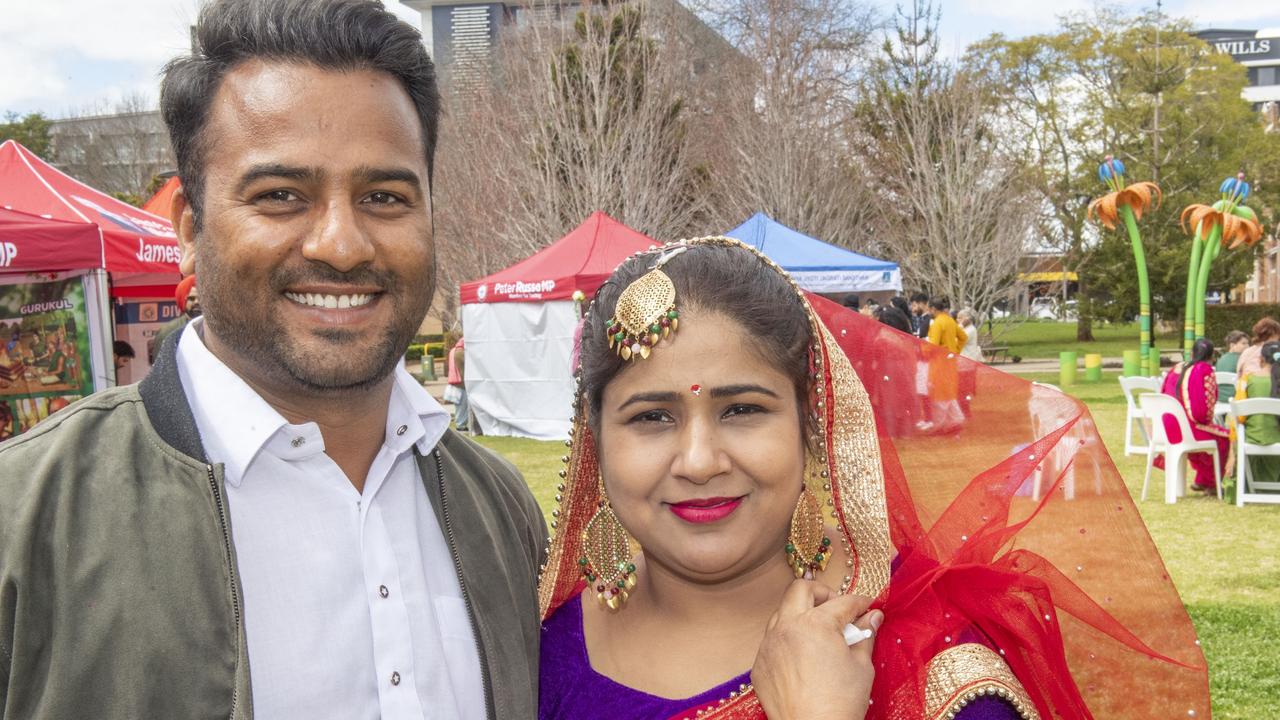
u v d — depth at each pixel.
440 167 22.39
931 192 22.81
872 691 1.40
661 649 1.49
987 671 1.33
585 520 1.62
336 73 1.30
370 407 1.43
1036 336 37.44
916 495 1.62
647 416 1.41
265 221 1.28
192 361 1.41
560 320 11.33
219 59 1.30
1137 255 15.10
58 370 7.03
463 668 1.48
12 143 8.38
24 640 1.14
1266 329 9.36
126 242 7.66
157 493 1.25
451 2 35.38
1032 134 30.84
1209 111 27.95
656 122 20.45
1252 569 5.72
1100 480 1.58
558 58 20.33
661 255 1.45
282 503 1.38
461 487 1.58
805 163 21.80
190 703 1.20
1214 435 7.72
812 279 12.85
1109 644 1.57
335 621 1.36
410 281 1.36
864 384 1.64
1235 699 3.84
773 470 1.38
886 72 25.88
